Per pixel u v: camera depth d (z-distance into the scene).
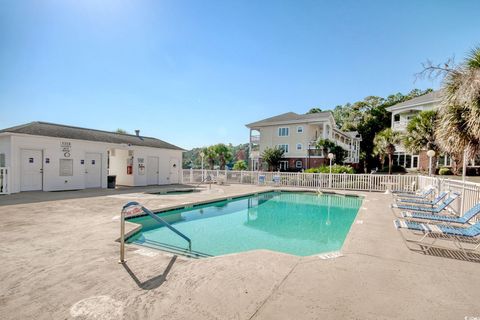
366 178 17.12
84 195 12.87
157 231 7.92
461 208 8.16
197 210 11.49
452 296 3.00
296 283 3.32
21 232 5.86
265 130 34.41
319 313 2.60
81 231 5.99
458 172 16.77
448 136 7.59
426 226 5.11
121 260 4.03
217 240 7.30
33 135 13.39
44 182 14.00
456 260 4.29
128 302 2.81
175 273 3.62
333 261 4.18
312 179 19.02
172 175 21.78
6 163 13.21
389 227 6.74
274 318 2.51
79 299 2.87
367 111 50.03
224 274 3.59
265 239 7.51
